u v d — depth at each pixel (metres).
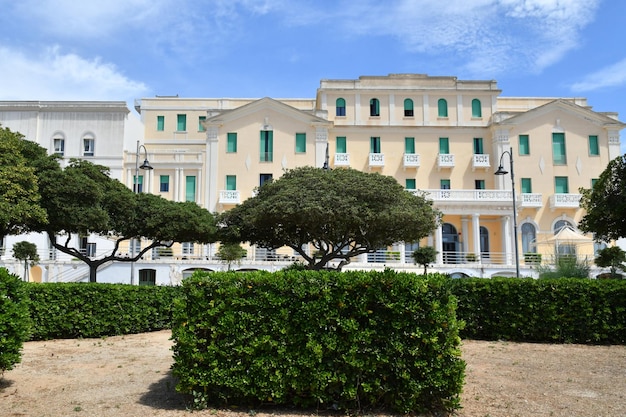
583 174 43.16
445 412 7.01
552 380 8.92
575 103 46.66
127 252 39.03
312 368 6.88
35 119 43.62
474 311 13.84
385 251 39.22
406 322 6.93
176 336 7.25
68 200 19.98
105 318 14.26
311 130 43.69
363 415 6.83
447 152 44.22
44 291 13.62
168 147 50.06
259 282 7.27
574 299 13.20
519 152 43.34
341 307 7.00
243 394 7.02
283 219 21.17
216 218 24.92
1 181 18.56
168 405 7.31
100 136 43.53
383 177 22.84
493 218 42.38
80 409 7.08
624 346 12.69
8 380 8.86
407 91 44.97
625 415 6.95
